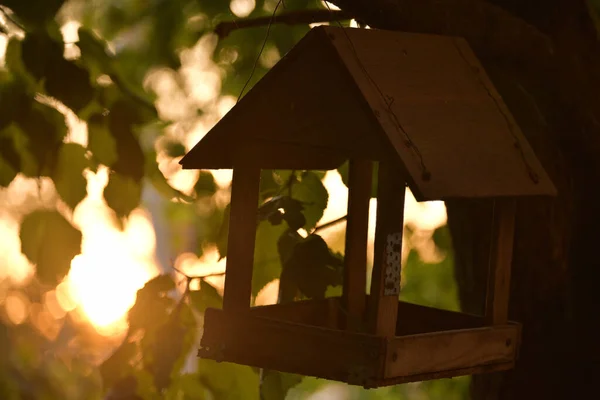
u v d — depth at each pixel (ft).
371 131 15.66
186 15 33.63
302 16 20.89
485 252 21.07
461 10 17.46
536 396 20.45
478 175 16.03
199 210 29.27
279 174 24.02
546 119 19.10
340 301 19.77
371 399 46.14
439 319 18.76
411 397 44.01
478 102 17.21
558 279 20.44
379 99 15.66
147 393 18.85
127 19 33.71
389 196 15.53
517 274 20.52
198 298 19.52
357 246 19.76
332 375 15.90
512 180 16.62
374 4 16.92
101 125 17.60
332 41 15.83
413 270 39.83
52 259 16.44
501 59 18.15
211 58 32.99
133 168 17.34
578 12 19.66
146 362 18.86
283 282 19.60
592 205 19.47
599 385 20.11
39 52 16.69
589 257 19.81
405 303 19.17
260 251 23.39
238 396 20.86
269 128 16.83
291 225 20.39
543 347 20.42
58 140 17.03
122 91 17.87
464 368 16.79
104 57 17.90
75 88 16.75
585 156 19.08
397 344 15.55
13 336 22.65
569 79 18.38
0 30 17.62
